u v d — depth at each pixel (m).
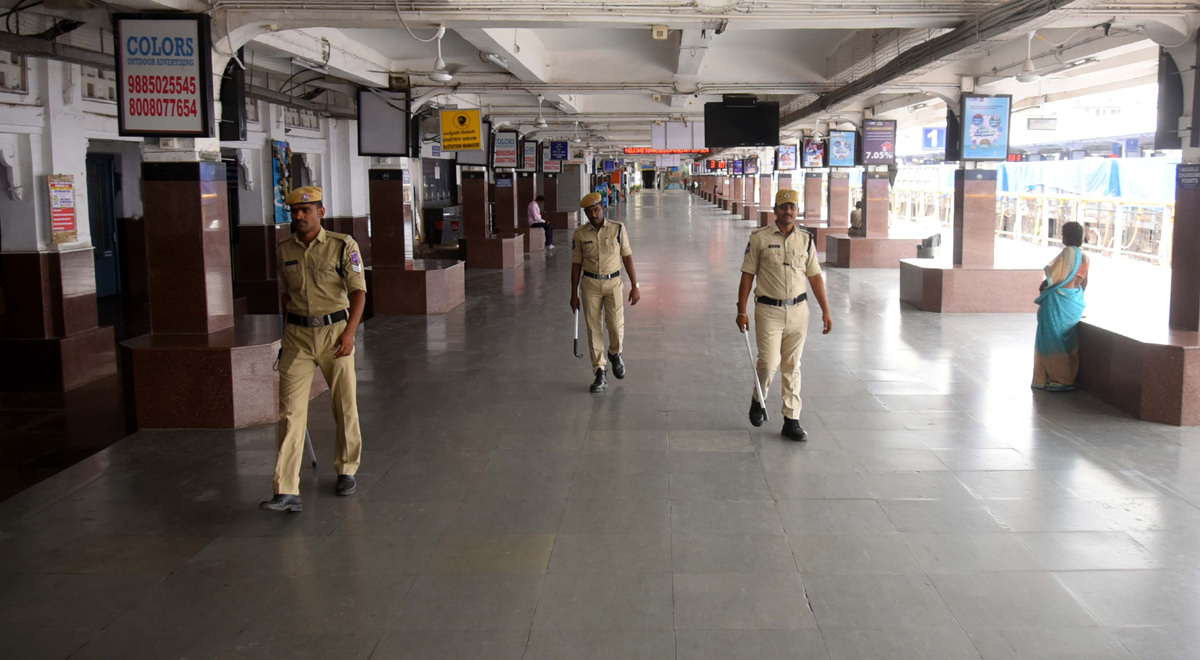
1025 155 25.64
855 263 15.84
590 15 6.67
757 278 5.58
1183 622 3.24
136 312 12.73
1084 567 3.69
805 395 6.65
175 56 6.20
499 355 8.38
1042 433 5.64
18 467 6.41
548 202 28.91
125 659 3.07
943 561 3.77
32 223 8.34
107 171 14.11
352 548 3.98
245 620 3.33
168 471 5.09
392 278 10.95
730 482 4.78
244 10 6.29
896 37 9.31
